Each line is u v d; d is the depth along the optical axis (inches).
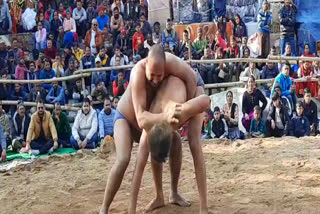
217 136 361.4
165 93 158.7
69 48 468.8
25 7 506.6
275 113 361.7
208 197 200.5
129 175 235.5
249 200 195.6
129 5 509.0
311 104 368.8
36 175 247.9
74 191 218.2
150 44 474.0
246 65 448.8
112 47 465.1
